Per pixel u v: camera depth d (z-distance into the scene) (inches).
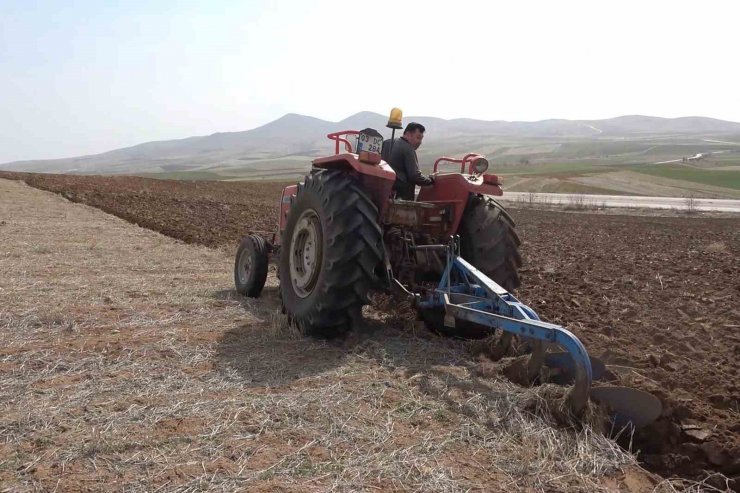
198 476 106.4
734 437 129.3
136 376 155.9
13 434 121.0
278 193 1389.0
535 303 272.2
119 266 334.6
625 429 133.0
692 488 114.4
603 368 152.9
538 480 109.4
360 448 118.4
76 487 102.1
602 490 108.6
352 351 180.4
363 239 181.8
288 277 210.2
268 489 102.9
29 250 373.4
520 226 847.1
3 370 157.5
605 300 281.9
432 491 104.3
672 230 807.1
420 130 217.9
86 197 851.4
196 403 138.3
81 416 130.1
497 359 179.0
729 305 274.8
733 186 2677.2
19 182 1062.4
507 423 130.9
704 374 170.7
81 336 192.4
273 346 186.1
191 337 192.7
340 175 192.4
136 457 112.8
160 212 710.5
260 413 133.4
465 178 212.7
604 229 809.5
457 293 182.2
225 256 389.4
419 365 169.6
